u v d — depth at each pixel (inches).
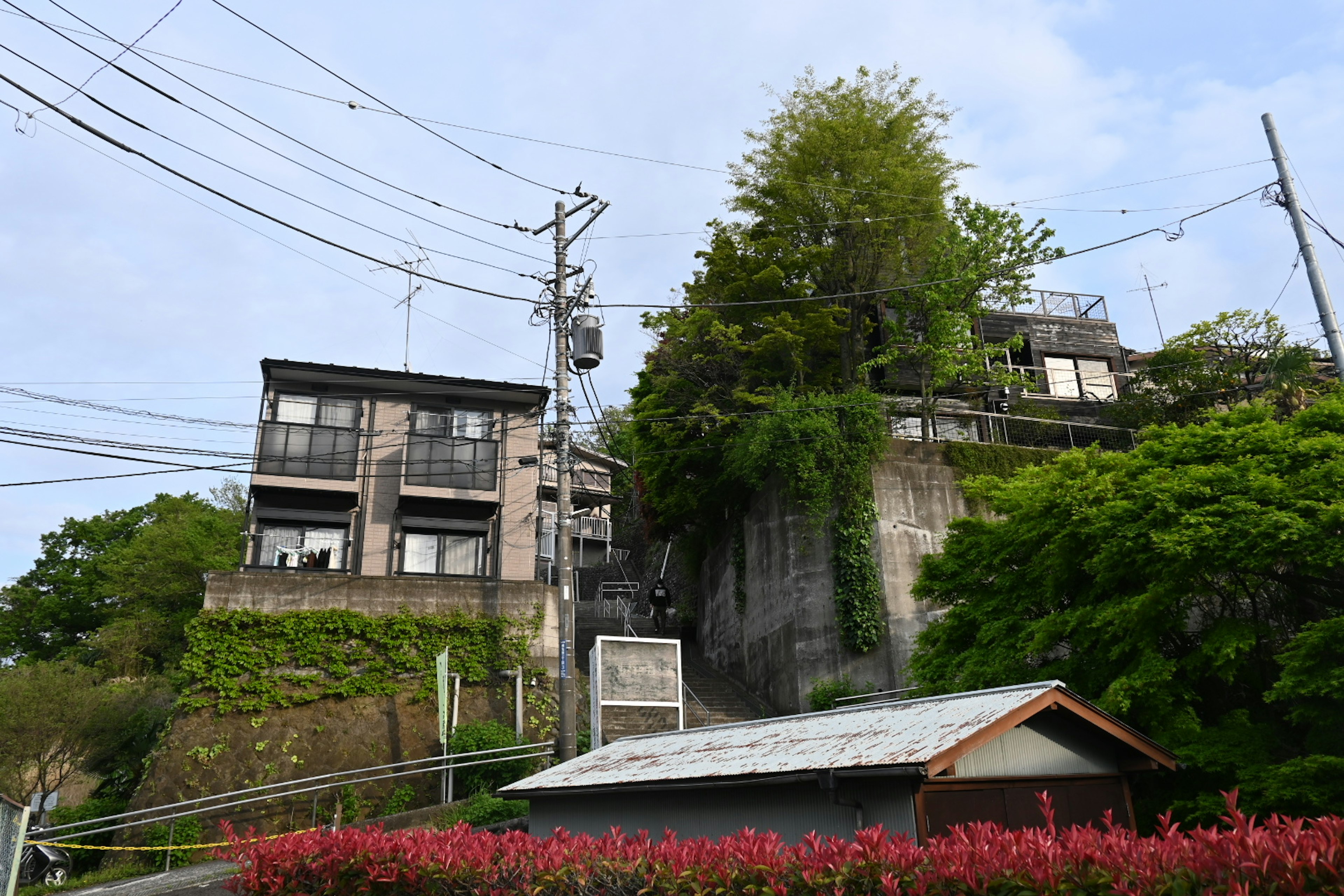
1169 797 371.9
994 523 541.6
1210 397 964.6
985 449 873.5
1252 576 410.3
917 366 971.9
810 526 812.6
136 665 1105.4
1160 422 975.0
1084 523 439.2
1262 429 433.4
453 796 714.2
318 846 294.8
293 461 890.7
